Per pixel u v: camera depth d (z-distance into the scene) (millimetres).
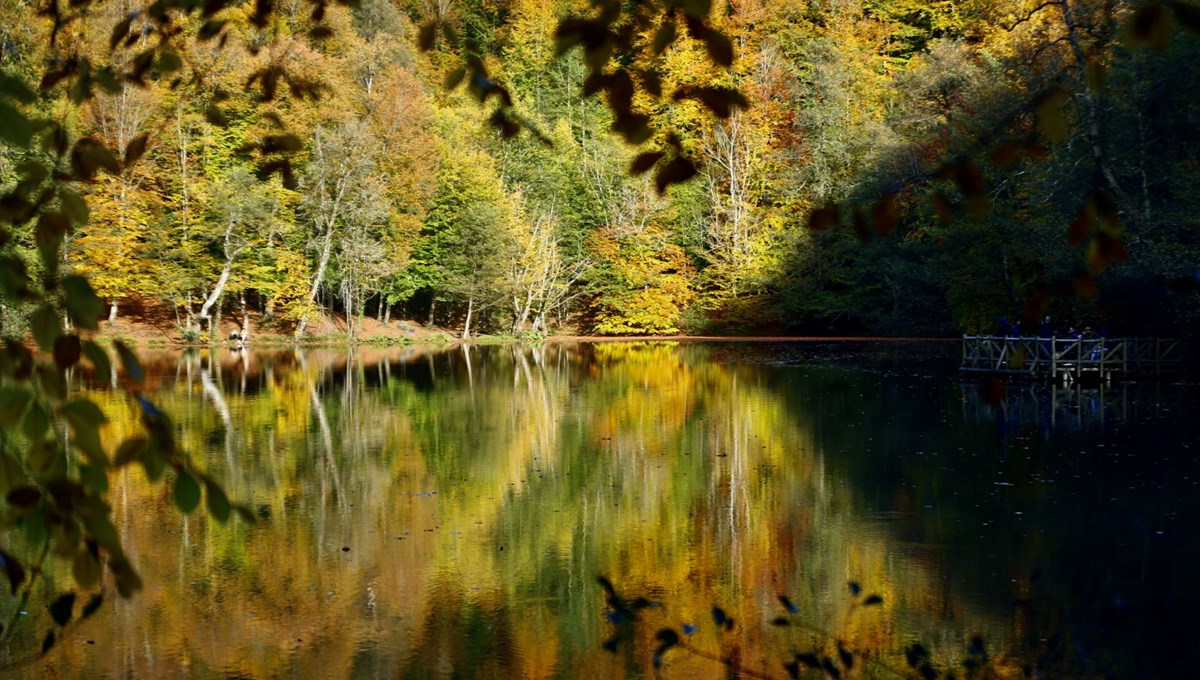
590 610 6578
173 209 37688
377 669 5668
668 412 17031
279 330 42188
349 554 7973
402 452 12867
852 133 43969
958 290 29875
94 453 1548
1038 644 5812
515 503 9844
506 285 44094
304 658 5863
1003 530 8469
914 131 37125
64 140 1875
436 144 45000
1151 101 18188
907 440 13414
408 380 23375
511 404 18297
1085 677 5305
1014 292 26922
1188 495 9594
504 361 30344
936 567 7422
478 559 7848
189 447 13250
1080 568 7305
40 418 1536
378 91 43656
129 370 1616
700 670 5551
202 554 8008
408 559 7852
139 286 36469
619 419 16156
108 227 33250
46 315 1577
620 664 5676
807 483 10641
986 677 5332
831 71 44750
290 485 10734
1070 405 16859
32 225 15914
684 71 44344
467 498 10086
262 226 37406
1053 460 11602
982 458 11867
